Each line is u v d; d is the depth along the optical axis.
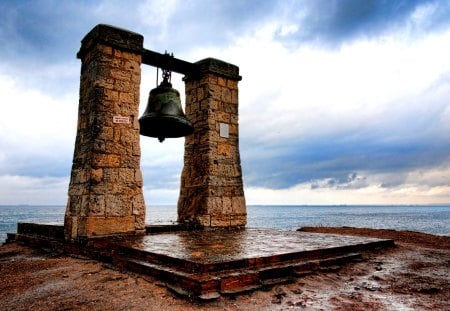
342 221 69.88
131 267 4.82
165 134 7.87
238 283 3.93
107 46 7.39
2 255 6.84
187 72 9.21
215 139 9.24
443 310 3.49
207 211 8.84
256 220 77.69
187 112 9.90
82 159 7.27
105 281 4.39
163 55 8.56
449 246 7.80
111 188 7.02
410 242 8.42
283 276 4.45
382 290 4.17
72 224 6.85
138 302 3.61
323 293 4.00
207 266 3.97
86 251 6.12
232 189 9.45
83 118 7.61
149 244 5.70
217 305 3.48
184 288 3.81
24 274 5.09
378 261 5.79
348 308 3.51
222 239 6.56
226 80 9.73
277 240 6.49
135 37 7.72
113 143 7.20
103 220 6.81
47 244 7.29
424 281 4.60
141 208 7.41
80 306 3.58
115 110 7.32
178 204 9.70
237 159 9.73
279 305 3.56
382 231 10.90
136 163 7.46
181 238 6.69
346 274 4.88
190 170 9.55
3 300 3.92
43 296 3.97
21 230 9.11
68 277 4.72
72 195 7.35
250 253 4.77
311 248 5.39
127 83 7.58
